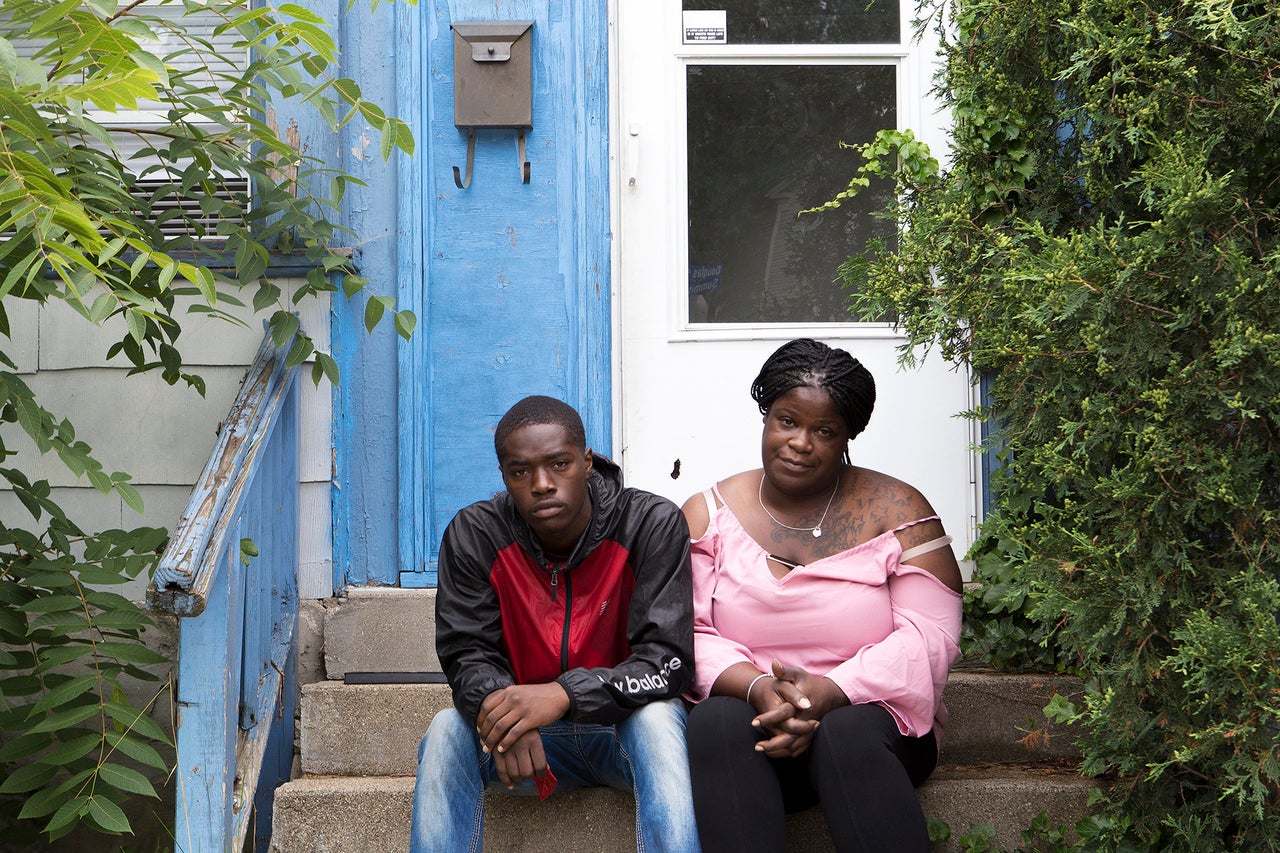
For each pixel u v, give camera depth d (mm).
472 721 2104
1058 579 2107
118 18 2062
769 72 3334
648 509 2189
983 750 2604
